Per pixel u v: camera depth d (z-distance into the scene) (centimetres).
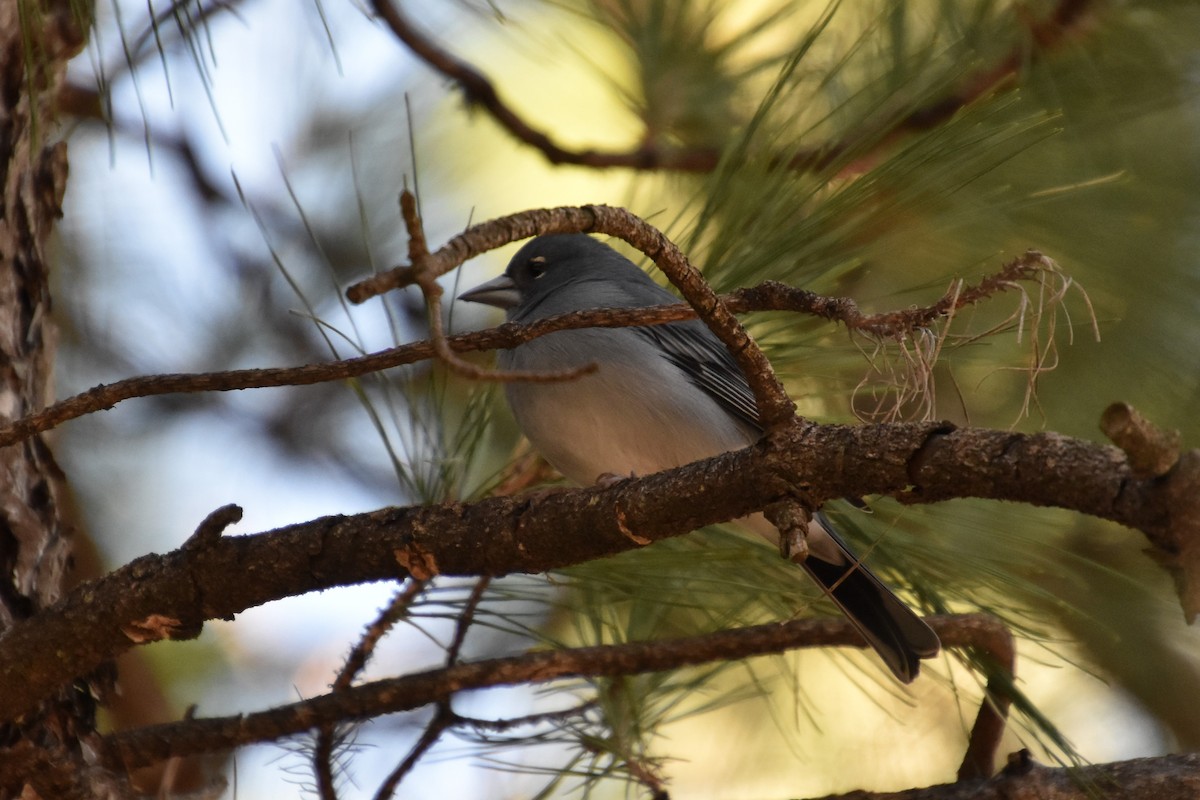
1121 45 774
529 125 930
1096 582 815
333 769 678
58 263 1156
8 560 634
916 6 825
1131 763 597
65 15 665
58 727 621
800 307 542
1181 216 807
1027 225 775
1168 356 812
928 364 505
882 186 647
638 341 874
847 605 688
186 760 877
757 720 1039
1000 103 636
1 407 646
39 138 679
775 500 500
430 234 1171
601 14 952
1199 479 404
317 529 566
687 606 712
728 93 930
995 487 454
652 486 528
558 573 697
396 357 521
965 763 648
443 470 697
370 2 888
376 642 676
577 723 700
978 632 635
